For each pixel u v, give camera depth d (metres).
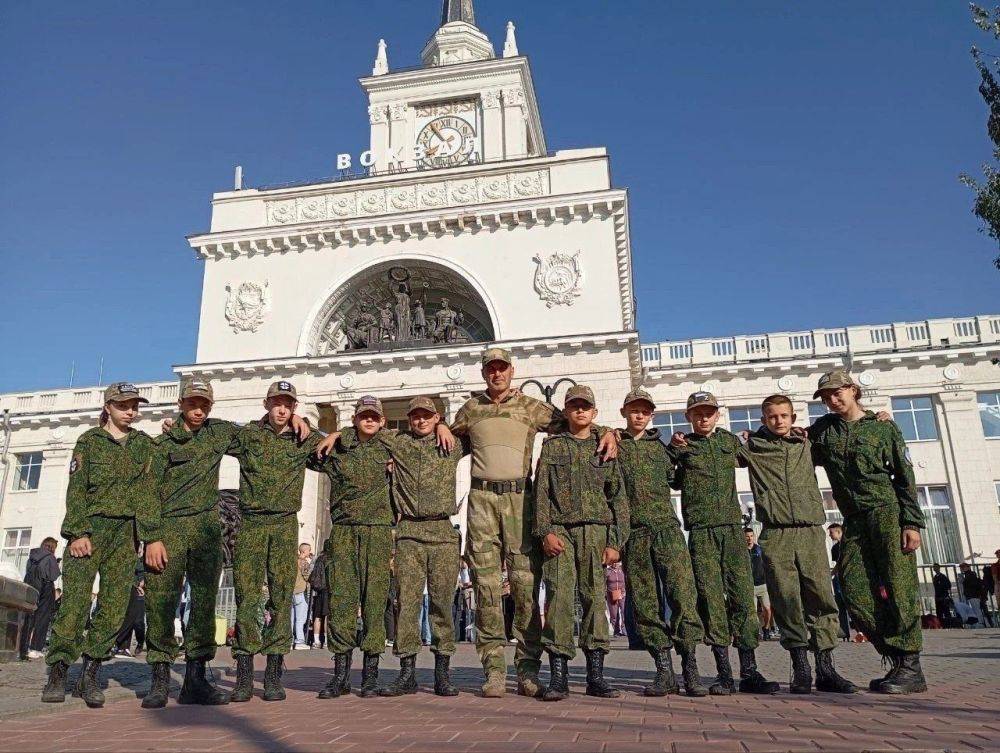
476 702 6.02
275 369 29.34
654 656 6.41
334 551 6.90
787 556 6.59
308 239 31.31
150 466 6.66
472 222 30.45
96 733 4.74
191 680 6.44
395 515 7.03
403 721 5.03
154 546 6.44
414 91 36.38
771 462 6.81
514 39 38.06
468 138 35.50
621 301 31.44
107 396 6.71
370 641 6.69
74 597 6.24
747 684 6.52
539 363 28.02
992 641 14.46
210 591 6.64
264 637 6.68
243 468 6.89
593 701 5.93
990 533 30.36
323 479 29.06
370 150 35.81
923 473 31.59
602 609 6.35
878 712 5.08
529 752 3.79
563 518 6.38
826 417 7.04
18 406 40.09
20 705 5.81
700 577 6.62
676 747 3.87
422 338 30.45
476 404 7.08
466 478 26.78
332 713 5.54
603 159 30.67
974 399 31.92
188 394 6.86
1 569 12.52
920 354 32.19
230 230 31.53
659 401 33.59
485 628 6.57
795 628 6.50
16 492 38.16
